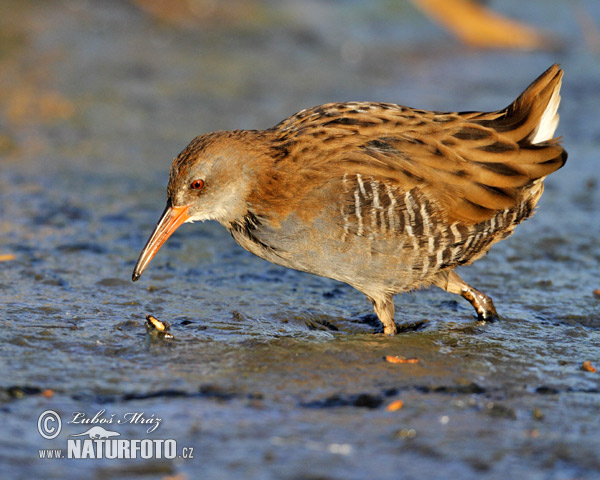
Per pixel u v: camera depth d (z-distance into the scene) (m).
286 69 24.11
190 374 8.96
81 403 8.22
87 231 13.66
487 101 21.72
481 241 10.52
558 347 10.04
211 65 24.00
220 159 10.36
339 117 10.62
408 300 11.72
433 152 10.22
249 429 7.80
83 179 16.14
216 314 10.80
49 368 8.94
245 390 8.62
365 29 27.80
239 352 9.60
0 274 11.70
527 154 10.26
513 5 28.95
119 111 20.19
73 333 9.89
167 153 17.84
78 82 21.78
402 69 24.56
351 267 10.28
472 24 27.14
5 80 21.27
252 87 22.42
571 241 13.85
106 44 24.77
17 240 13.05
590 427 7.96
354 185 9.96
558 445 7.60
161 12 27.44
